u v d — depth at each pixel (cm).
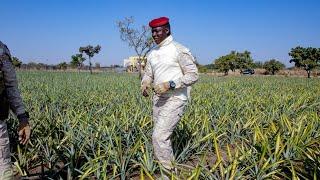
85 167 491
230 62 6781
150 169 505
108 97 1241
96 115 786
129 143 589
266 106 1045
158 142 468
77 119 675
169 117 468
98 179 454
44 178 489
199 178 463
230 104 980
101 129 607
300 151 543
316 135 662
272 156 536
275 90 1919
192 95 1398
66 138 589
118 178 511
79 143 553
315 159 496
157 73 471
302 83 2958
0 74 296
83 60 6053
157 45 486
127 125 656
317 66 5428
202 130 639
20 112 315
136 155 540
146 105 900
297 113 946
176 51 466
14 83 311
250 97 1245
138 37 2861
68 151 529
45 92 1396
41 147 579
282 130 650
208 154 625
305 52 5475
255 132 616
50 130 625
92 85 1994
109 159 510
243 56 7025
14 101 312
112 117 701
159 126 469
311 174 488
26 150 561
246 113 873
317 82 3262
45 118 707
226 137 700
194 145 591
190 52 469
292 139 569
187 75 460
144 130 652
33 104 947
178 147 583
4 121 306
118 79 2920
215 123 752
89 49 5291
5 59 302
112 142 571
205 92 1566
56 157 539
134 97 1148
